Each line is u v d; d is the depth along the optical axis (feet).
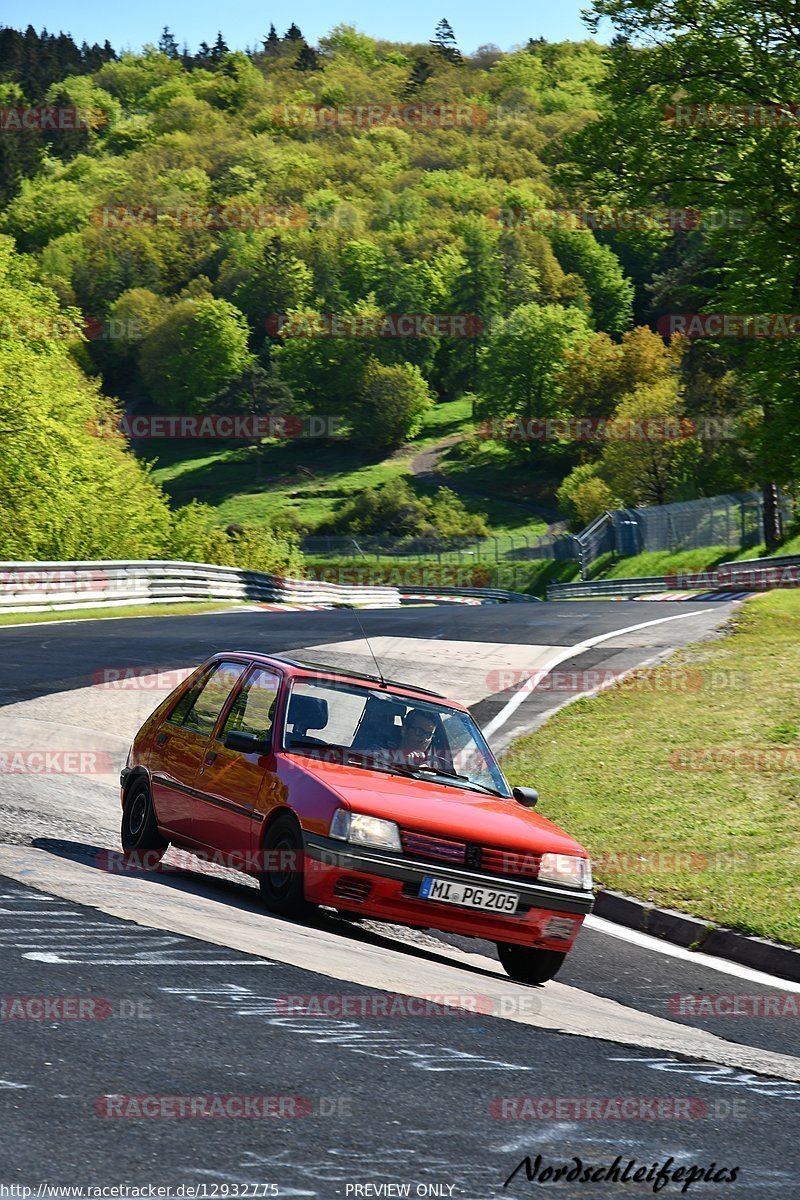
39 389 171.42
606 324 615.16
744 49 105.40
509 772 51.75
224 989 19.01
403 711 28.99
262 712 28.50
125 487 192.44
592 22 109.60
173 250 634.43
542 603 133.59
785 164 103.40
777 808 43.60
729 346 106.42
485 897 25.43
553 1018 21.31
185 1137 13.00
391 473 492.13
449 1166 13.10
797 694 62.75
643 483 283.79
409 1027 18.66
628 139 107.55
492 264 588.09
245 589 147.84
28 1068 14.53
